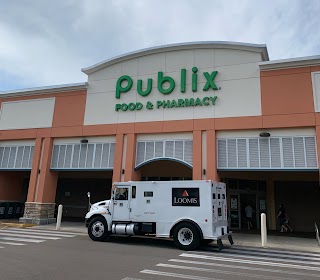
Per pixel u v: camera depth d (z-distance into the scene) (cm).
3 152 2014
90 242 1173
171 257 916
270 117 1445
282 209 1873
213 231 1066
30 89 1973
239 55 1566
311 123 1376
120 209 1210
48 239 1215
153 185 1178
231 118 1509
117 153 1684
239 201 1966
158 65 1717
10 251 921
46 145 1875
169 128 1609
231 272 741
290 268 815
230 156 1495
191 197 1109
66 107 1883
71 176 2517
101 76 1839
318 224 1922
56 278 630
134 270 723
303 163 1372
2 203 2044
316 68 1425
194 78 1611
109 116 1758
